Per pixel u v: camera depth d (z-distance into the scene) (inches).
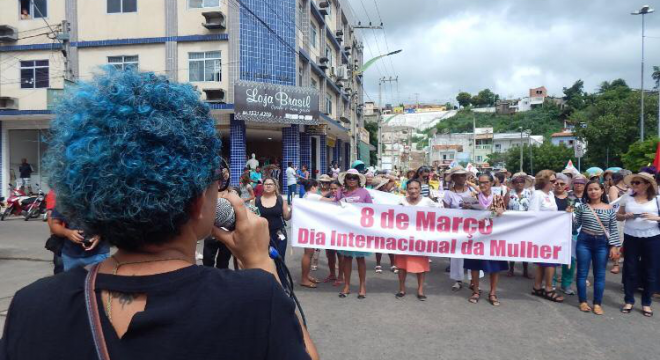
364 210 255.3
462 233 249.3
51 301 37.6
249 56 757.3
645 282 225.1
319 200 277.9
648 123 1561.3
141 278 38.2
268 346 37.7
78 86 41.3
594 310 226.4
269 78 776.3
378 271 319.0
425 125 5654.5
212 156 42.9
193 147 40.5
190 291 37.9
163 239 40.3
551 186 282.2
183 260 41.6
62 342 35.9
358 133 1533.0
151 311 35.8
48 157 40.1
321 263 350.6
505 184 413.7
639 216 225.9
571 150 2511.1
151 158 37.7
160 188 37.5
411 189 268.4
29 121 797.9
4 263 322.0
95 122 38.1
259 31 765.3
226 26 748.6
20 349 36.3
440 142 3651.6
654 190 225.0
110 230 38.6
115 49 759.7
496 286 260.2
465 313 223.5
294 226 260.4
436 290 269.0
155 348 35.0
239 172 760.3
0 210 637.3
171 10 749.9
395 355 170.1
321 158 1111.0
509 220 249.3
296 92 783.1
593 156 1707.7
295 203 262.2
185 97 42.4
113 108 38.2
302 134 901.8
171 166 37.9
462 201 266.2
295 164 837.8
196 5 752.3
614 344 184.2
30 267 309.1
